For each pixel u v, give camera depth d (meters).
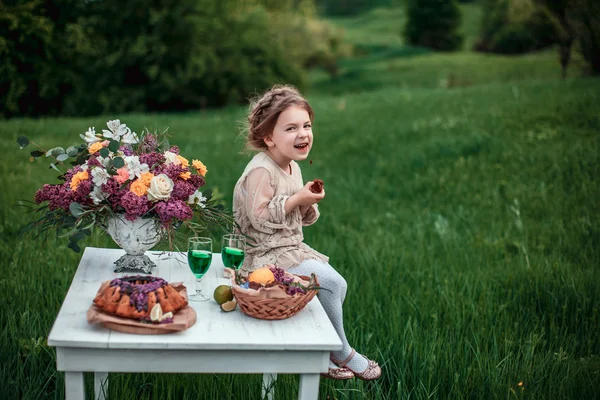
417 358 3.45
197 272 2.80
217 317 2.61
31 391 3.04
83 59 20.97
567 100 10.05
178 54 21.95
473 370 3.36
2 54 18.28
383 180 8.12
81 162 3.03
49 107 20.53
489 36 35.00
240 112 16.17
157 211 2.83
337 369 3.12
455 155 8.59
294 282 2.70
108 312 2.46
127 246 2.99
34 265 4.60
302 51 27.41
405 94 15.41
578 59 14.90
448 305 4.11
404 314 4.15
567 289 4.32
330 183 8.45
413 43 38.84
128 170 2.86
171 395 3.17
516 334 3.82
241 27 23.45
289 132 3.13
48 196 2.86
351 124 12.12
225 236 2.93
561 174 7.15
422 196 7.36
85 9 20.88
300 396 2.56
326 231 6.18
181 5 22.16
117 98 21.11
